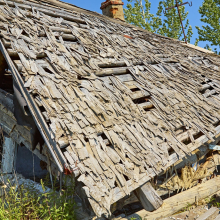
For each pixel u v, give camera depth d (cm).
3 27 358
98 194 255
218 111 484
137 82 445
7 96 407
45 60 359
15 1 454
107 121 327
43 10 479
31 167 631
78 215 338
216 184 484
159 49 624
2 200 385
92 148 287
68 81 345
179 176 457
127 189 277
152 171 309
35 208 344
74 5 676
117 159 293
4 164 488
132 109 375
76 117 305
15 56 341
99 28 557
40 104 294
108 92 375
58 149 268
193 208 430
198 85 538
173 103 437
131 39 595
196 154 474
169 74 526
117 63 457
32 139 328
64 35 438
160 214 382
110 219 352
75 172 258
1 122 484
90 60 417
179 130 400
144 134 345
